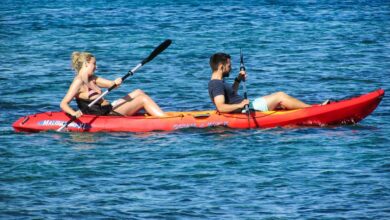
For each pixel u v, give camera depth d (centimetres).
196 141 4478
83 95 4766
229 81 6469
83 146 4422
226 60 4766
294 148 4319
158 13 10444
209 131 4681
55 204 3516
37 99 5791
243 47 7975
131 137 4591
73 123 4722
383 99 5588
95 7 11119
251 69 6888
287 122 4747
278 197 3588
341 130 4697
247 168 3994
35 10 10875
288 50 7762
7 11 10825
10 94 5934
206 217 3369
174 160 4141
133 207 3481
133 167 4031
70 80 6450
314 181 3784
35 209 3453
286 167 4000
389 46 7950
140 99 4809
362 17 9956
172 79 6506
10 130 4809
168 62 7238
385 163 4031
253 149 4312
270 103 4809
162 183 3791
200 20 9819
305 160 4106
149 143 4459
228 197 3597
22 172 3953
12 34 8894
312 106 4794
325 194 3616
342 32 8819
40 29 9250
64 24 9625
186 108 5519
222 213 3412
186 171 3959
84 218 3356
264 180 3812
